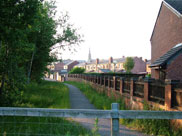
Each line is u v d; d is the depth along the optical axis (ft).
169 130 16.56
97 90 57.93
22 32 22.25
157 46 62.13
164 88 18.60
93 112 10.38
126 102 29.81
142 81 23.66
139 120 19.11
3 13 18.63
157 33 62.13
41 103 30.91
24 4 19.99
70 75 177.68
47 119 19.81
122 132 17.49
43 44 68.69
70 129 16.53
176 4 52.21
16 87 26.48
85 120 21.62
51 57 85.61
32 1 20.36
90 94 49.96
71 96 50.03
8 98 25.95
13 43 23.94
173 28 50.19
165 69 42.65
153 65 46.39
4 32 19.29
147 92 21.90
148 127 17.83
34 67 77.20
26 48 29.63
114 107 10.43
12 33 20.02
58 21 85.97
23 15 20.31
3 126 16.98
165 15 55.36
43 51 72.08
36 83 71.82
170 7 50.85
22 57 29.81
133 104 26.27
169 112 10.39
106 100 35.29
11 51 26.13
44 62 76.89
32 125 17.62
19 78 26.17
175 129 16.03
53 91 50.21
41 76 80.64
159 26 60.29
